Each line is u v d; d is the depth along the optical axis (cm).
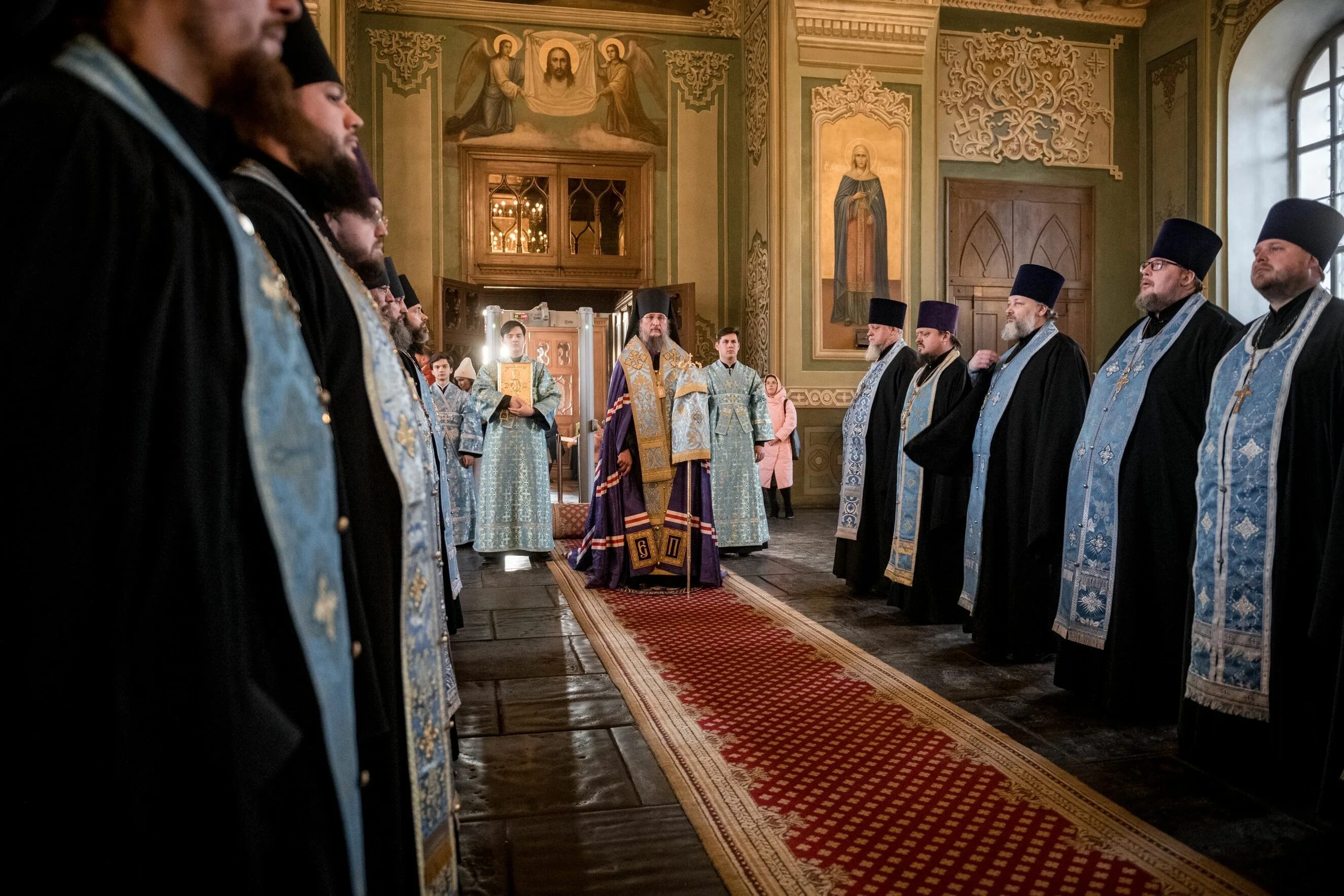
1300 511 259
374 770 107
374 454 110
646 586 585
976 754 290
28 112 77
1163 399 323
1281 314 278
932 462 442
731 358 722
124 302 76
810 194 1080
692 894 205
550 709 339
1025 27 1176
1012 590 403
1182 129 1141
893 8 1079
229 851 77
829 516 1011
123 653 74
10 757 72
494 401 660
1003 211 1177
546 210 1169
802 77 1075
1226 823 240
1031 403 399
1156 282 333
